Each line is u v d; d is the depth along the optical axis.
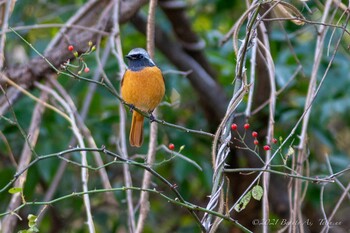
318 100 11.78
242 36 12.15
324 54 12.12
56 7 13.70
